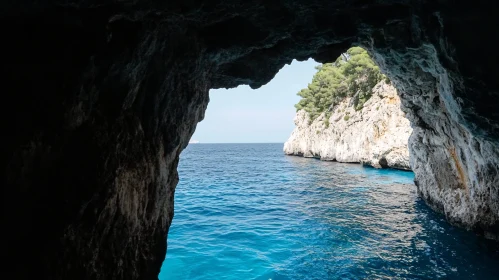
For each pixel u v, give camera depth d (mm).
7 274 4266
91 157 5020
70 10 4445
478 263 10086
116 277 5965
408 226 14789
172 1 5016
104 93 5375
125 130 5828
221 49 7062
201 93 8227
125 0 4473
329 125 54219
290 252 12062
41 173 4613
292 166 50688
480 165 11227
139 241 6918
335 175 36188
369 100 42969
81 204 4863
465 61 6113
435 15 6141
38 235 4531
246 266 10773
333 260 11125
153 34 5578
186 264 10977
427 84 10914
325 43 7219
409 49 7734
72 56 4688
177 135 7777
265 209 20062
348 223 16016
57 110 4602
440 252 11211
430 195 17812
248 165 58844
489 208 11453
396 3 6172
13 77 4480
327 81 54656
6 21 4441
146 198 6793
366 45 8945
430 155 16531
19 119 4410
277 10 5891
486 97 6551
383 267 10312
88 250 5152
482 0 5562
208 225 16141
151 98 6492
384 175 33875
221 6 5461
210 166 58000
